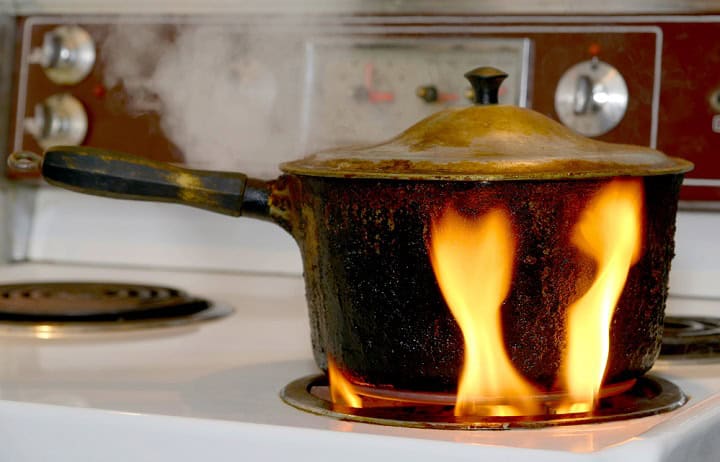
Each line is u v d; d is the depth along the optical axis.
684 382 1.03
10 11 1.56
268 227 1.57
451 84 1.42
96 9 1.52
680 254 1.44
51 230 1.66
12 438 0.90
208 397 0.96
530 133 0.92
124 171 0.98
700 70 1.37
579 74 1.39
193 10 1.49
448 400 0.93
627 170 0.90
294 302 1.38
